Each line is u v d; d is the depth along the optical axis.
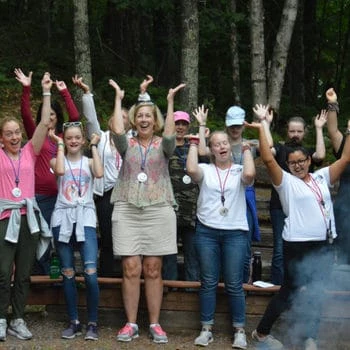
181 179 6.41
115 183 6.20
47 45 14.84
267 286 6.36
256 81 11.65
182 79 11.12
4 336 5.90
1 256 5.87
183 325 6.43
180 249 7.64
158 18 15.51
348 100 16.58
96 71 14.57
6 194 5.88
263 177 8.96
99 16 16.81
